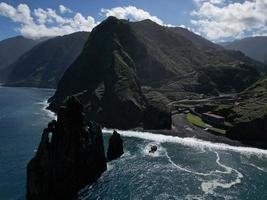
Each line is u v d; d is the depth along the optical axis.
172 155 123.19
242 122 154.00
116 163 111.94
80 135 94.38
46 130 88.19
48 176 82.75
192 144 141.12
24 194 86.56
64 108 91.62
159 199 84.31
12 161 112.00
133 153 124.81
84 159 94.12
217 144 142.12
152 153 124.88
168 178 98.69
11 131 160.62
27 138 146.12
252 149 136.12
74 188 88.94
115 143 120.19
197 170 106.56
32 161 83.31
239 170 107.69
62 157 87.19
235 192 89.56
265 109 163.75
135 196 86.00
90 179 96.38
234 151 131.75
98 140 102.69
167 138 151.88
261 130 150.62
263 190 91.38
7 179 95.69
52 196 83.31
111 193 87.88
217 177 100.50
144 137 154.00
